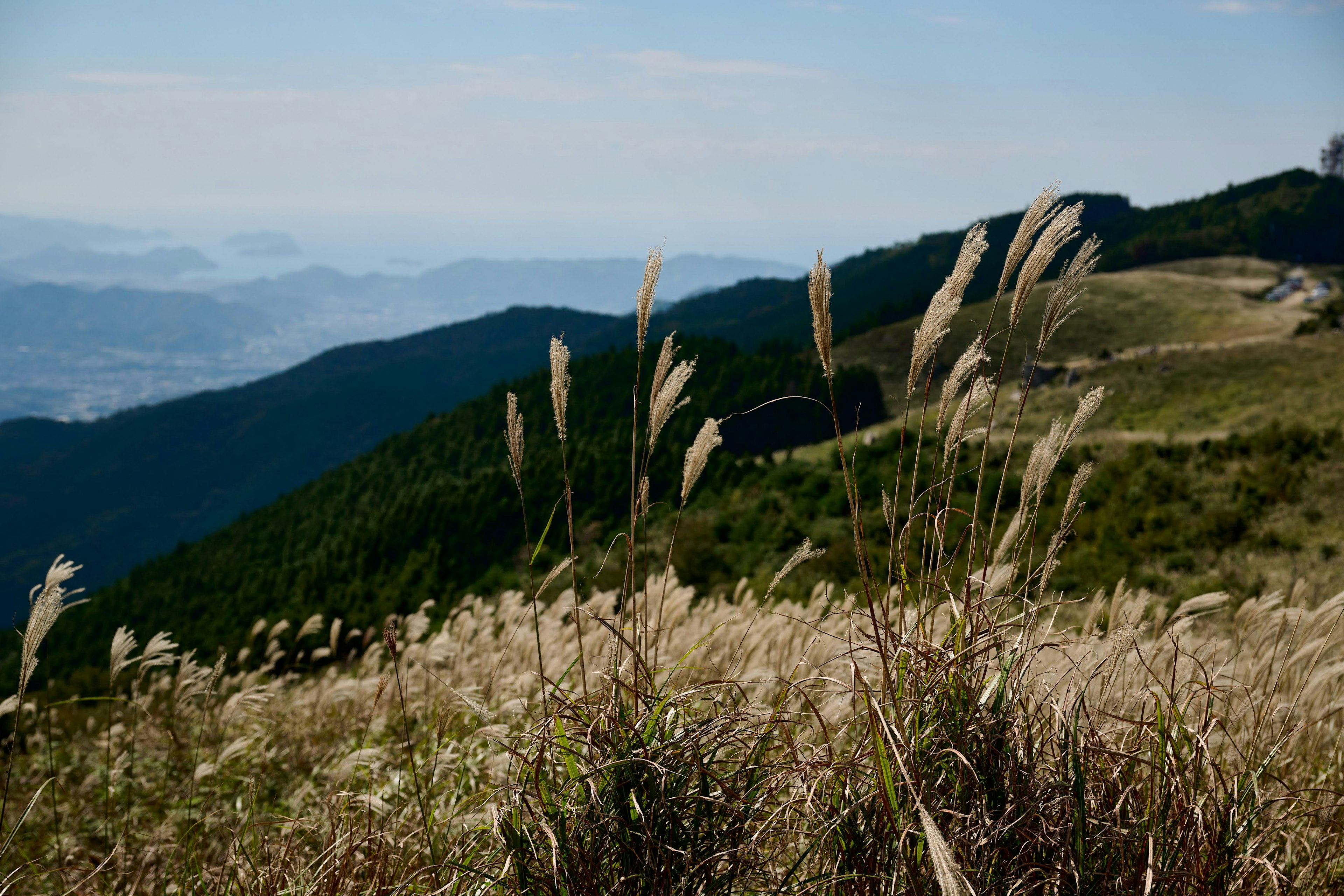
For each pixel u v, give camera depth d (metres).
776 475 32.03
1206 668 3.00
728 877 2.09
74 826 4.82
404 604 31.19
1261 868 2.26
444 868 2.24
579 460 41.47
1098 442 31.47
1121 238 160.00
